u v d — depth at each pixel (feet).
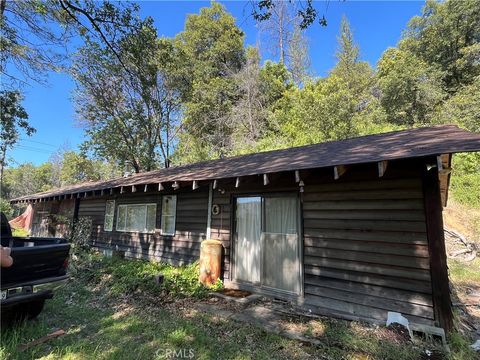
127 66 31.99
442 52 66.39
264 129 59.98
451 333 10.92
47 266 12.85
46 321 13.10
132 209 31.07
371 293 13.33
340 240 14.71
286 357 9.95
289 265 16.89
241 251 19.72
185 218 24.54
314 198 16.12
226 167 21.98
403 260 12.61
